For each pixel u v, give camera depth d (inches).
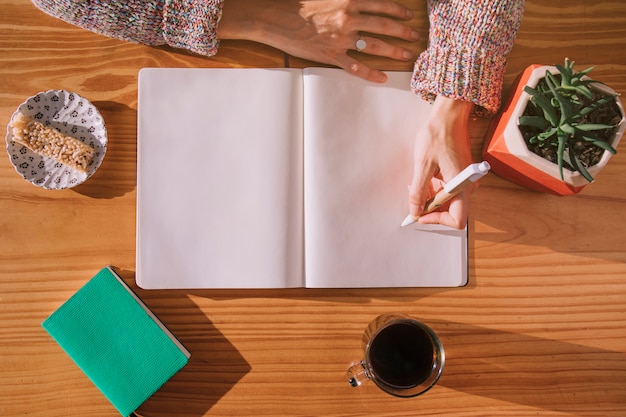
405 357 27.5
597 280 30.0
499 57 28.6
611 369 29.7
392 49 30.1
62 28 29.4
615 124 25.3
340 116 29.5
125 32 28.1
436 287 29.7
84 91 29.4
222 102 29.1
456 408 29.2
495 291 29.8
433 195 29.5
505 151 26.5
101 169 29.2
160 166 28.8
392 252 29.3
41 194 28.8
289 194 29.0
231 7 29.1
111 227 29.0
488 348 29.5
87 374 27.1
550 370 29.6
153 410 28.6
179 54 29.8
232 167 29.0
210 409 28.7
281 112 29.2
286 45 29.8
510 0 27.2
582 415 29.4
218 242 28.7
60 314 27.2
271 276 28.7
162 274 28.5
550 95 25.1
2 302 28.5
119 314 27.4
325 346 29.1
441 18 28.7
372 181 29.4
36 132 27.8
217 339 28.9
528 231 30.1
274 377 28.9
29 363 28.4
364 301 29.4
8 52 29.2
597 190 30.2
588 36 30.7
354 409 28.9
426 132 28.5
